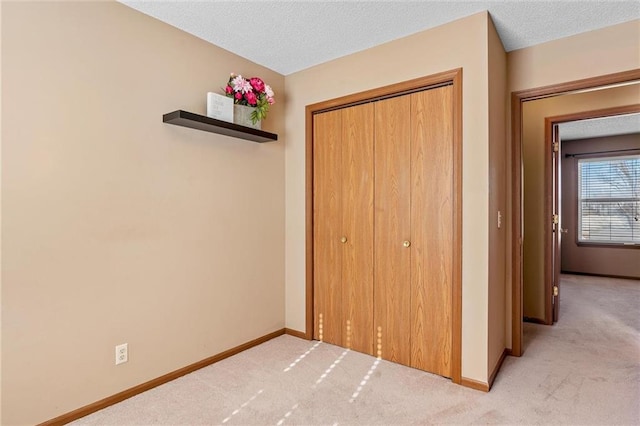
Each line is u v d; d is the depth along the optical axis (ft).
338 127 9.65
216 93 8.64
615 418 6.25
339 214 9.65
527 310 11.98
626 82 7.68
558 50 8.39
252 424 6.14
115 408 6.63
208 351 8.54
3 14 5.46
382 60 8.68
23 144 5.67
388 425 6.09
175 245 7.84
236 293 9.23
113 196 6.77
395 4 6.95
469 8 7.11
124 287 6.96
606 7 6.98
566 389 7.28
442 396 7.02
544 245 11.69
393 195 8.68
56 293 6.05
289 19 7.50
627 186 19.08
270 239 10.24
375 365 8.48
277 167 10.47
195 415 6.41
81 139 6.33
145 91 7.26
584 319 12.18
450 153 7.81
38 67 5.81
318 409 6.59
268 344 9.85
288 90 10.66
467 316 7.45
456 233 7.55
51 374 6.00
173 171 7.78
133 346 7.11
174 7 7.02
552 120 11.65
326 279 9.93
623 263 19.19
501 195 8.54
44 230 5.90
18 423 5.66
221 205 8.83
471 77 7.41
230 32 8.05
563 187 20.72
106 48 6.65
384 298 8.83
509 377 7.83
